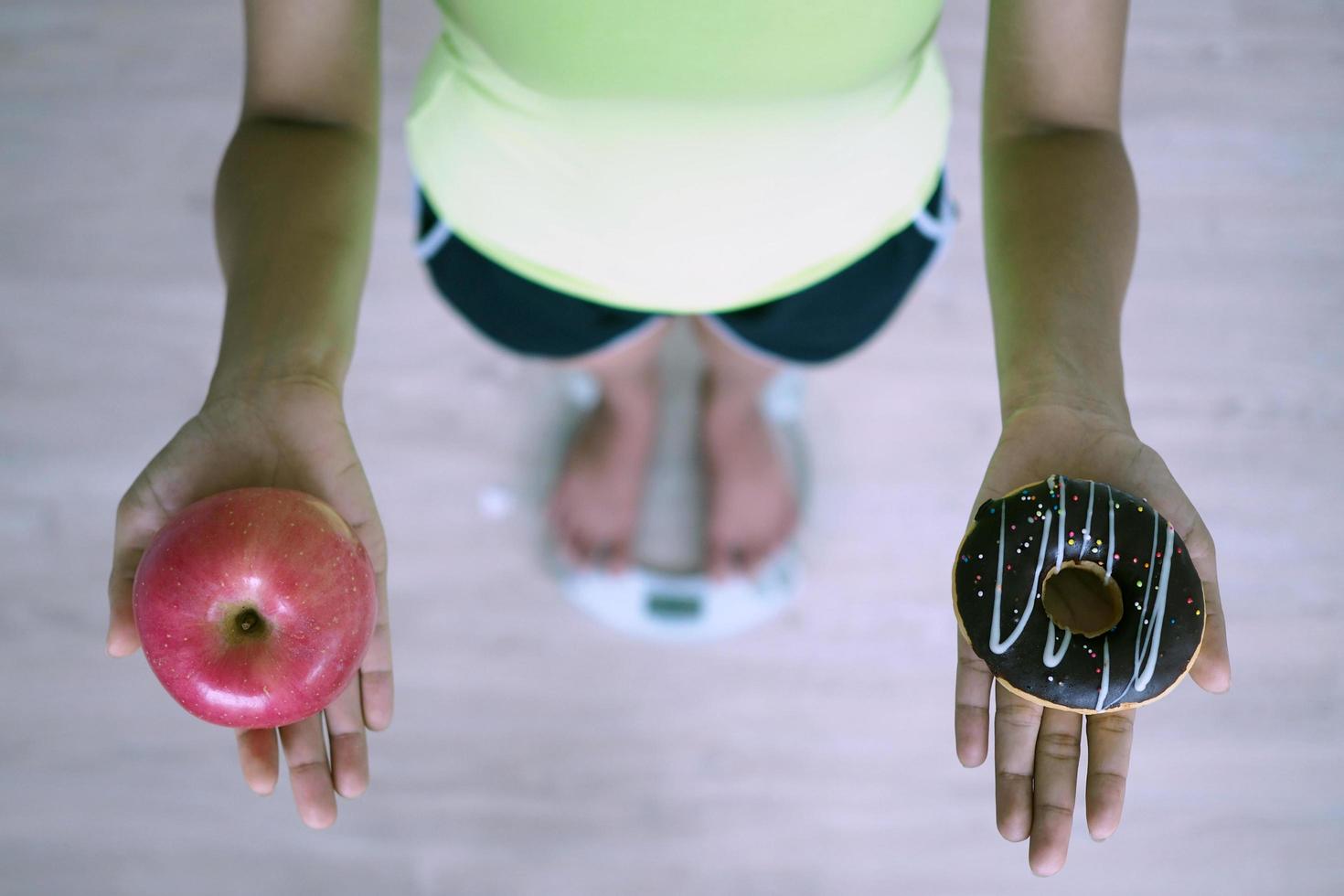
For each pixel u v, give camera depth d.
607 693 1.60
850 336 1.19
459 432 1.66
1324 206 1.73
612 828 1.57
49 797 1.55
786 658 1.61
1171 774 1.58
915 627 1.62
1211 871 1.56
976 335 1.69
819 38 0.75
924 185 0.99
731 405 1.47
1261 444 1.66
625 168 0.86
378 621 0.87
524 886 1.55
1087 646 0.81
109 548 1.61
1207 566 0.87
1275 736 1.58
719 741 1.59
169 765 1.56
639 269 0.95
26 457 1.62
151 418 1.64
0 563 1.60
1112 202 0.89
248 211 0.87
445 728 1.58
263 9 0.87
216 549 0.76
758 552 1.60
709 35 0.74
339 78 0.90
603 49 0.76
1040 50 0.88
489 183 0.93
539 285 1.08
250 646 0.78
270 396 0.83
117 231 1.69
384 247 1.69
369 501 0.87
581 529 1.60
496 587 1.62
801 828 1.57
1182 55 1.77
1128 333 1.68
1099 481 0.86
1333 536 1.63
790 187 0.88
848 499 1.65
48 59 1.74
